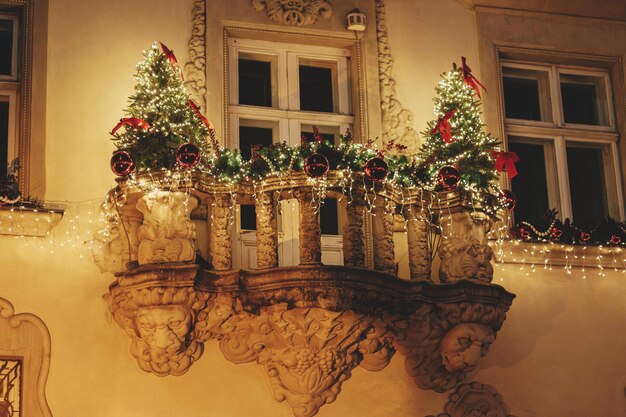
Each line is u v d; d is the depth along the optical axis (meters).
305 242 10.24
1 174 10.63
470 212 10.96
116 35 11.28
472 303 10.69
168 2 11.51
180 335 10.09
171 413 10.38
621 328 11.83
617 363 11.73
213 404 10.48
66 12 11.21
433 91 12.03
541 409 11.38
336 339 10.38
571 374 11.56
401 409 10.95
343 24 11.93
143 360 10.30
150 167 10.22
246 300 10.23
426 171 10.92
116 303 10.30
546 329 11.60
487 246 11.00
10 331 10.21
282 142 11.55
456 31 12.32
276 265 10.31
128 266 10.27
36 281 10.38
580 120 12.87
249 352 10.56
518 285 11.63
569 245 11.78
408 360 10.99
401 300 10.52
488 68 12.30
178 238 10.10
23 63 11.02
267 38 11.76
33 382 10.16
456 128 11.19
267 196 10.42
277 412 10.60
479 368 11.29
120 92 11.15
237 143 11.46
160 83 10.53
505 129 12.35
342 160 10.42
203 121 10.72
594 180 12.74
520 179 12.45
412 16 12.20
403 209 10.90
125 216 10.48
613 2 12.81
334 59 11.97
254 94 11.75
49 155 10.78
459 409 11.12
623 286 11.94
